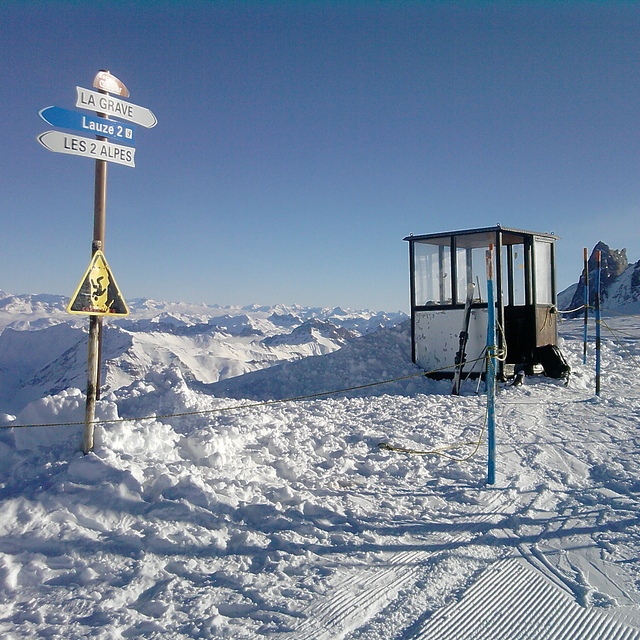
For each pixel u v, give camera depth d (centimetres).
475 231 1261
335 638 331
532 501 556
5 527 427
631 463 668
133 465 507
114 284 544
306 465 651
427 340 1355
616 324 2247
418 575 408
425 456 706
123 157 560
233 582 392
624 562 430
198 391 1270
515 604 371
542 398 1087
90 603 361
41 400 597
